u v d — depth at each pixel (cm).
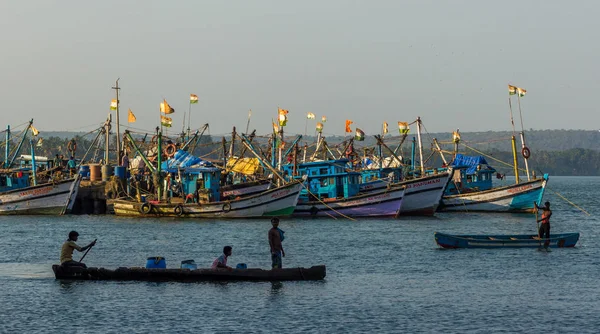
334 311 3447
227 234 6712
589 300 3722
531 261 4950
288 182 8706
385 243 6012
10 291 3834
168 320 3256
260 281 4112
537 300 3719
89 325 3178
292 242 6094
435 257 5156
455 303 3638
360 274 4441
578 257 5128
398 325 3219
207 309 3459
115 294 3769
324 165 8831
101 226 7525
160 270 4106
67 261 4175
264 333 3067
